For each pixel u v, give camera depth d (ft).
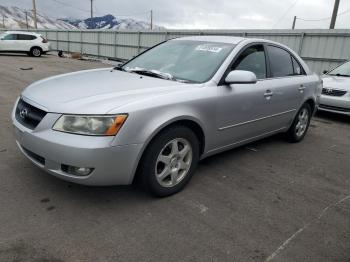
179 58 13.56
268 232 9.49
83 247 8.25
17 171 11.89
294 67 17.03
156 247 8.45
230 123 12.67
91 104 9.36
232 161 14.65
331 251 8.88
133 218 9.62
